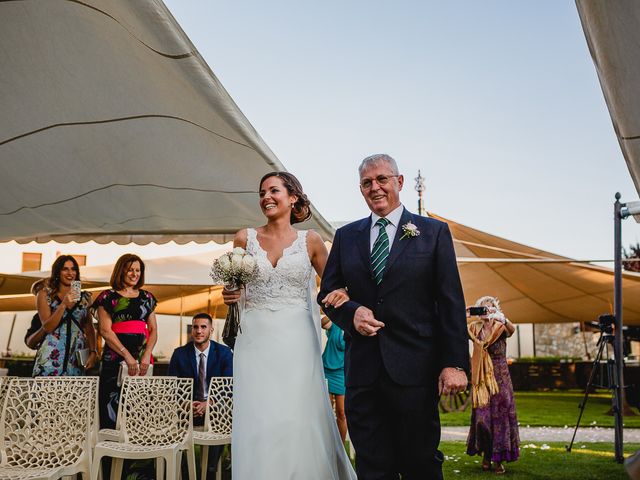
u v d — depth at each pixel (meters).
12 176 4.74
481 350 5.73
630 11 1.70
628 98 1.97
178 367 5.39
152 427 4.16
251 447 3.12
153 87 3.29
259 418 3.17
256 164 4.01
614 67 1.90
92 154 4.30
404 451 2.85
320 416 3.29
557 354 27.31
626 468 1.23
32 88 3.46
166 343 20.80
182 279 9.23
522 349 27.80
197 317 5.42
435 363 2.89
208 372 5.38
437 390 2.92
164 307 12.33
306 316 3.43
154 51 2.92
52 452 3.47
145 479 4.84
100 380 4.85
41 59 3.19
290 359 3.28
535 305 14.82
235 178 4.46
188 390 4.24
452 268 2.93
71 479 3.82
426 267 2.93
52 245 19.09
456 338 2.81
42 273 10.29
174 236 7.14
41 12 2.82
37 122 3.84
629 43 1.80
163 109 3.52
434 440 2.86
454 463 6.14
